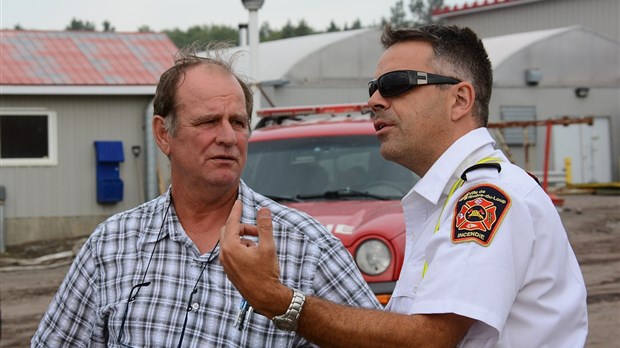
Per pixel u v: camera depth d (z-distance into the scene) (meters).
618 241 15.56
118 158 16.62
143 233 2.99
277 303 2.36
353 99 23.73
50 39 18.36
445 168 2.65
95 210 16.78
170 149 2.99
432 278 2.41
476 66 2.72
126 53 18.08
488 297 2.34
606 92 27.84
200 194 2.95
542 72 27.09
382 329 2.36
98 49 18.12
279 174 6.92
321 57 23.52
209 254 2.90
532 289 2.44
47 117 16.59
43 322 3.12
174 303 2.87
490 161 2.59
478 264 2.36
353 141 7.08
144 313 2.88
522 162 26.91
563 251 2.49
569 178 27.00
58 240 16.38
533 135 27.00
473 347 2.43
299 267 2.90
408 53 2.70
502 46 27.80
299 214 3.01
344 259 2.97
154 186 16.80
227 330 2.83
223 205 3.00
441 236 2.48
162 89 2.99
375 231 5.64
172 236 2.94
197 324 2.84
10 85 16.12
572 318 2.49
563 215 19.14
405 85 2.68
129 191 16.97
